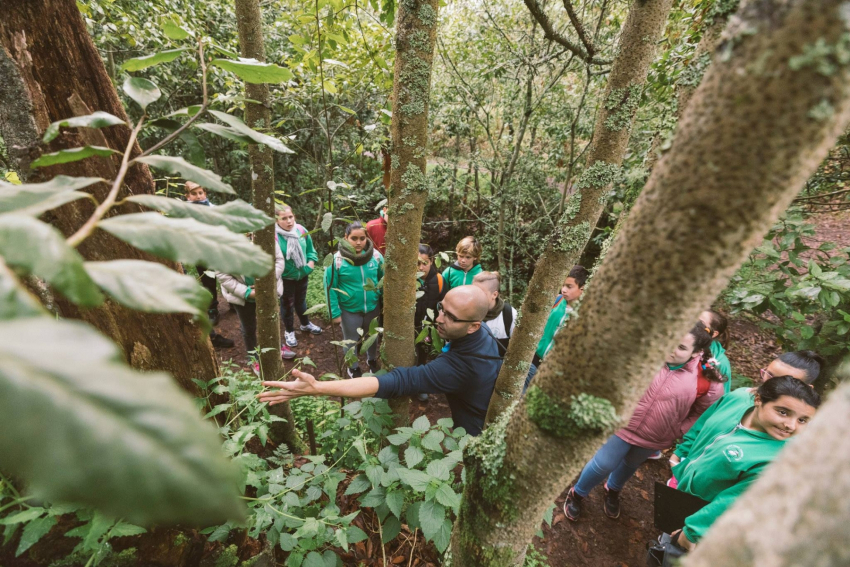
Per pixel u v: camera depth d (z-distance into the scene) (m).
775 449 1.43
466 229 7.73
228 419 1.53
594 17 4.16
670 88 2.85
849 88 0.30
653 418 2.12
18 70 0.91
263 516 1.24
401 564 1.61
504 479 0.72
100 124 0.55
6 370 0.17
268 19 5.57
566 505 2.53
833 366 2.24
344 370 2.22
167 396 0.19
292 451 2.37
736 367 4.45
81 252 1.08
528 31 4.91
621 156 1.40
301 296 4.32
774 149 0.33
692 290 0.42
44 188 0.38
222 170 6.23
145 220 0.37
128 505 0.16
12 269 0.27
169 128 0.64
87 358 0.19
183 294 0.34
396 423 1.95
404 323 1.82
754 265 2.57
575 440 0.58
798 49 0.30
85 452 0.16
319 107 5.03
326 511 1.33
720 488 1.57
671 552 1.61
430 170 7.00
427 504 1.30
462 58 5.44
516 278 6.39
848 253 2.27
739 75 0.34
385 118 1.80
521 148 5.81
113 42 3.70
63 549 1.03
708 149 0.36
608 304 0.49
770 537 0.27
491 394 1.90
